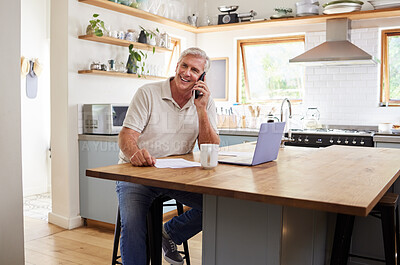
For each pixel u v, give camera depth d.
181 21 5.64
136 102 2.55
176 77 2.57
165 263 3.28
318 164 2.32
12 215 2.54
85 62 4.30
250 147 3.09
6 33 2.48
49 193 5.73
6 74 2.49
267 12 5.73
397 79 5.16
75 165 4.24
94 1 4.16
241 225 1.84
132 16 4.89
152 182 1.79
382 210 2.33
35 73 5.52
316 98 5.45
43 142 5.74
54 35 4.20
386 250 2.34
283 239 1.78
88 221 4.30
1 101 2.47
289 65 5.79
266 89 6.07
